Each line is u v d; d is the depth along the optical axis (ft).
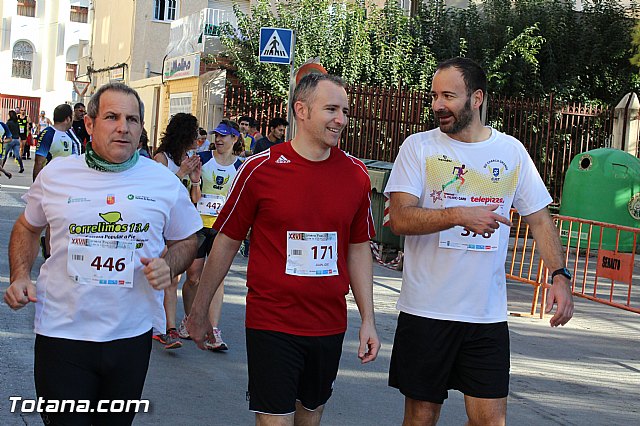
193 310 15.10
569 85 79.10
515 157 15.99
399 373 15.93
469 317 15.42
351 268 15.23
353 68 78.95
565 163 72.69
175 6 123.54
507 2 83.25
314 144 14.40
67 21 219.61
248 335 14.43
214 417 20.44
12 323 27.96
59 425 12.73
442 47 82.43
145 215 12.98
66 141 36.70
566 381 26.30
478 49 81.25
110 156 12.82
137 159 13.25
